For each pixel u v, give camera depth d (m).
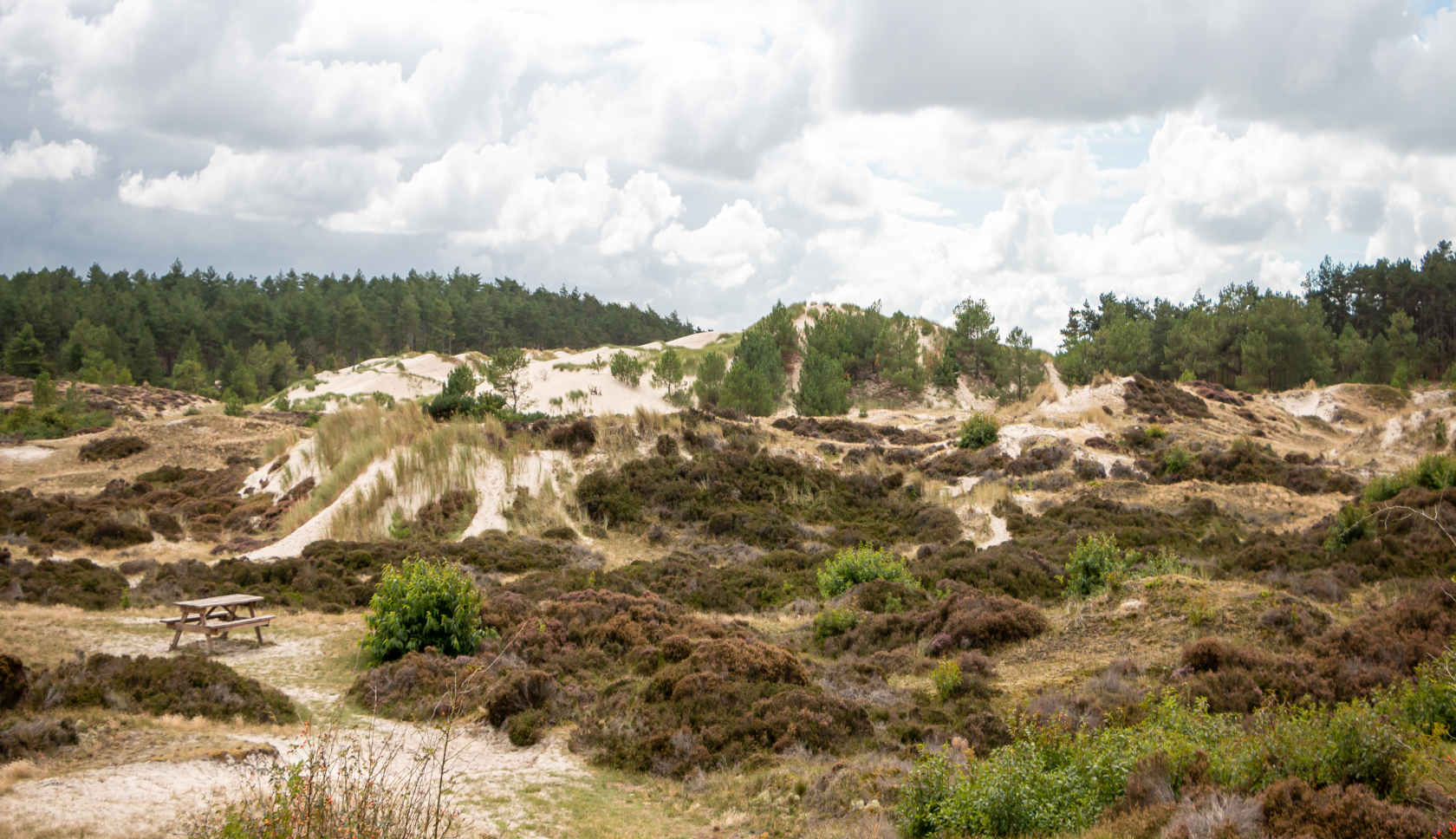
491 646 11.81
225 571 17.27
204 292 154.88
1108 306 94.31
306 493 25.67
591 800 7.50
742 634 13.50
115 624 12.82
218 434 44.16
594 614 13.72
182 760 6.87
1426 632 10.45
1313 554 17.83
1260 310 70.94
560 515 23.27
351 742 8.11
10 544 19.69
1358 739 6.34
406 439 25.41
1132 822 5.98
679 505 24.30
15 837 5.20
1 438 43.62
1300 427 44.28
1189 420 37.69
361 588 16.11
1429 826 5.21
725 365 61.03
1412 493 19.09
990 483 27.44
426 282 150.75
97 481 35.16
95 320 110.69
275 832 4.97
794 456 27.95
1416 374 71.75
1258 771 6.35
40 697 7.95
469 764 8.13
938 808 6.74
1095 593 14.84
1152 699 8.77
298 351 124.88
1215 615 11.98
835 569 17.00
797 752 8.56
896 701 10.30
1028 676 11.11
